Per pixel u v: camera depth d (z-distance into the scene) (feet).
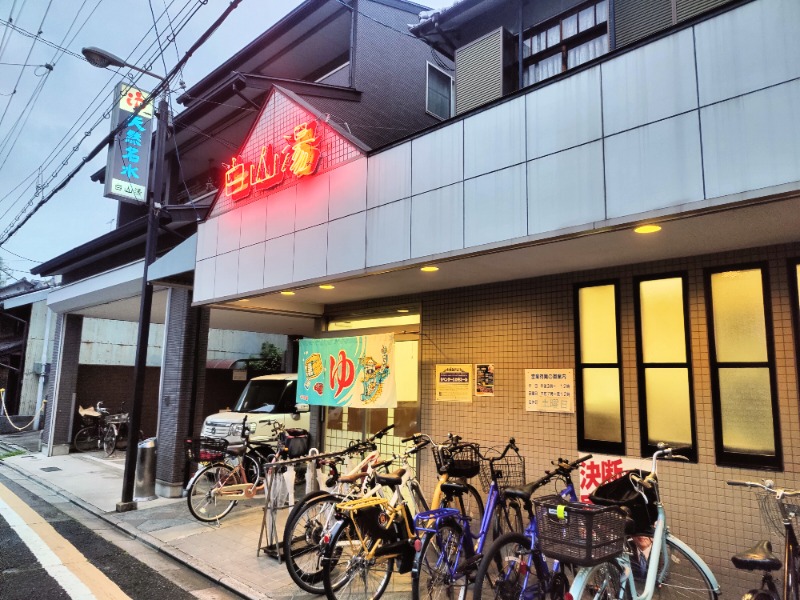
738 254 15.06
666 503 15.38
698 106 12.03
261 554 19.16
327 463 20.31
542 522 11.05
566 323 18.31
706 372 15.20
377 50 32.68
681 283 16.02
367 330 25.58
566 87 14.38
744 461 14.35
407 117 33.76
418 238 17.42
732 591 14.10
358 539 14.53
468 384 20.80
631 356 16.67
